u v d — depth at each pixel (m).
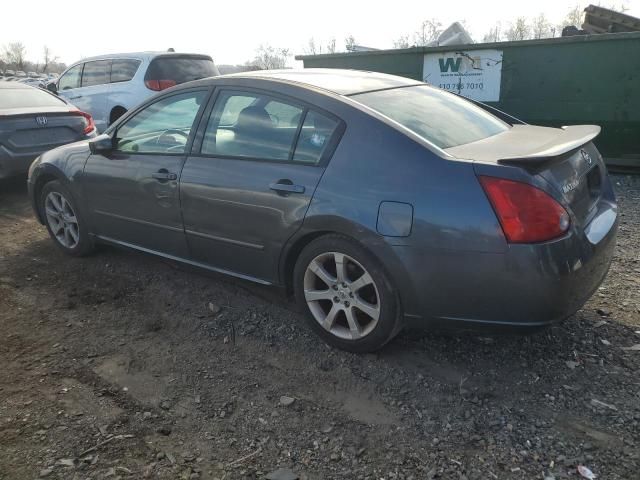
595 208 3.20
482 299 2.79
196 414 2.81
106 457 2.49
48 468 2.41
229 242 3.63
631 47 7.07
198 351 3.39
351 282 3.17
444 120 3.44
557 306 2.74
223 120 3.68
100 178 4.36
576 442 2.54
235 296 4.06
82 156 4.57
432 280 2.85
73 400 2.91
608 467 2.39
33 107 7.12
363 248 3.04
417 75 8.77
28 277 4.52
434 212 2.79
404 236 2.86
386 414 2.78
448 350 3.30
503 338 3.40
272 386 3.04
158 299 4.08
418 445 2.56
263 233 3.42
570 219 2.76
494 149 3.04
